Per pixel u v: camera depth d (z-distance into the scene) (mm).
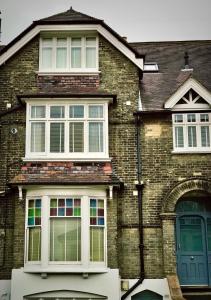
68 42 16125
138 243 14273
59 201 14031
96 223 13977
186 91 15164
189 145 15125
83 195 13977
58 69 15898
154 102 15781
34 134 14945
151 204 14602
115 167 14883
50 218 13898
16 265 13688
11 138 15133
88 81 15789
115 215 14039
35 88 15727
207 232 15102
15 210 14102
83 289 13469
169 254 14070
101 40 16188
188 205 15297
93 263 13648
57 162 14586
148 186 14734
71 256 13648
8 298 13734
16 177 14156
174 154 14969
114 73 15883
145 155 14992
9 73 15859
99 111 15109
